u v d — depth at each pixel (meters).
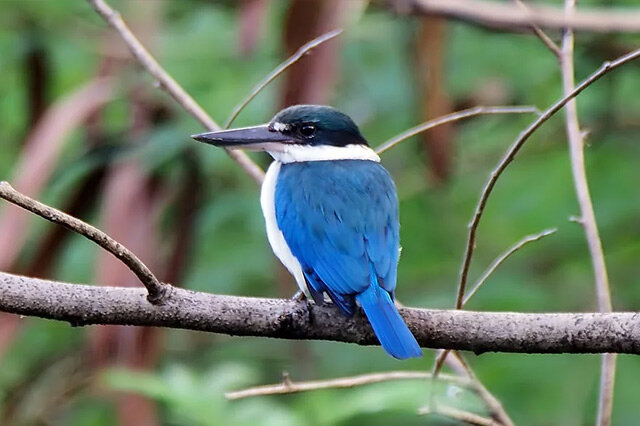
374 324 6.45
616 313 6.14
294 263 7.58
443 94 10.60
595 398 10.92
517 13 8.54
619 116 12.55
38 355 12.28
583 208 7.45
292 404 11.59
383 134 12.52
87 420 11.46
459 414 6.96
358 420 10.66
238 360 12.19
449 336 6.34
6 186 5.57
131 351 9.62
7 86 12.76
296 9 9.39
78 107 10.70
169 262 10.61
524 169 12.75
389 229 7.31
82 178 10.95
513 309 11.80
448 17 9.13
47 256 10.09
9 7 12.07
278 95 9.66
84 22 12.27
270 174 8.12
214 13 12.72
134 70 11.67
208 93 11.61
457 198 12.83
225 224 12.22
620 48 12.07
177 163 10.79
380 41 12.43
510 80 12.57
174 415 8.92
